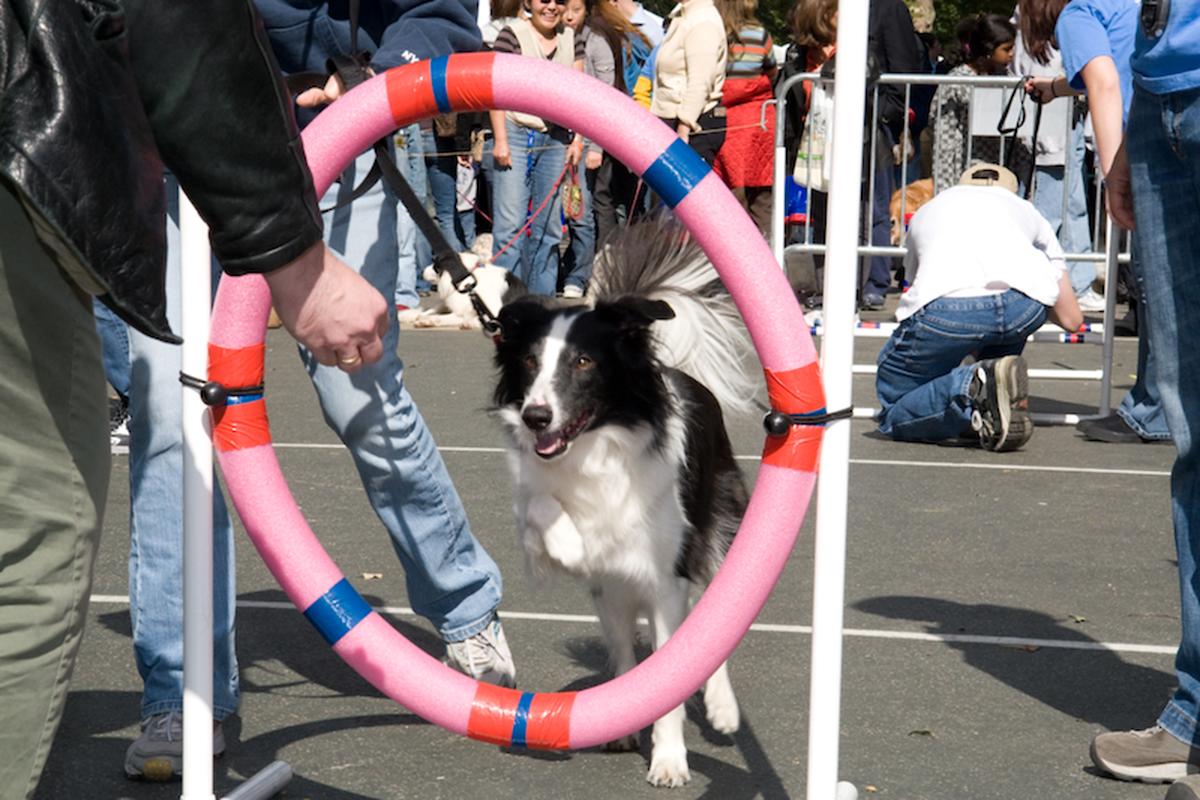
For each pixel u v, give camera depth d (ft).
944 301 24.30
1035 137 28.99
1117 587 16.62
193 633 9.64
